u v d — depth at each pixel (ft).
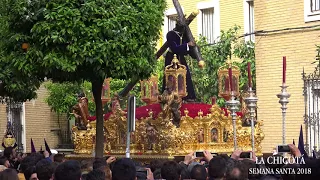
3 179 31.83
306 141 75.05
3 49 52.90
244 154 43.65
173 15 107.34
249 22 100.17
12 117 114.42
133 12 51.24
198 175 35.32
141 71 52.01
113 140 62.59
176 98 58.08
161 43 101.45
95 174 32.19
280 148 43.70
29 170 39.09
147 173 37.68
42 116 118.52
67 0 49.80
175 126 57.98
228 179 32.83
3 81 65.10
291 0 77.15
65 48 50.06
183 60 62.69
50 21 49.60
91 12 49.67
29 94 69.51
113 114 63.16
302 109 75.82
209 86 89.25
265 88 78.84
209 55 90.94
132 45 50.75
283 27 77.71
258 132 62.03
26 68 50.75
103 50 49.14
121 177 32.37
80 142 66.03
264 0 79.30
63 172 32.27
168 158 56.70
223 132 60.13
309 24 75.72
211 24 105.29
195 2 106.63
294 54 76.74
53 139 120.16
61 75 51.57
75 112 66.90
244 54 92.22
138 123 60.34
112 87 93.56
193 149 58.39
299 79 76.18
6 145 91.86
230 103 54.90
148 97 66.39
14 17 51.34
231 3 102.22
